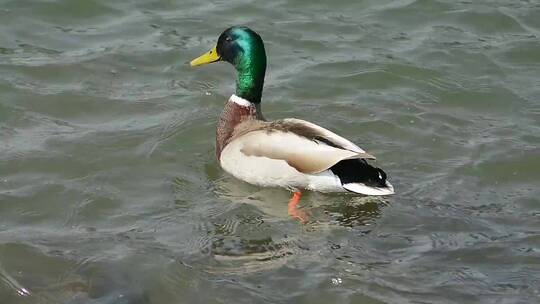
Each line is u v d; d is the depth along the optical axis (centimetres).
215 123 1330
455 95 1420
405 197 1158
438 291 970
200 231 1078
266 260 1023
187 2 1684
